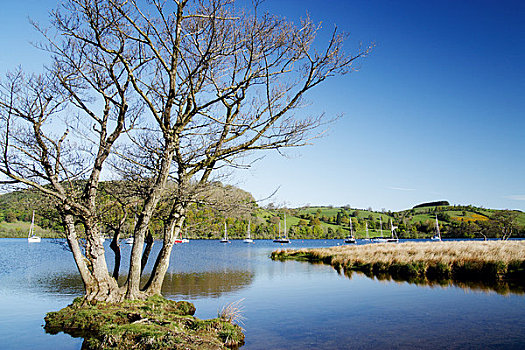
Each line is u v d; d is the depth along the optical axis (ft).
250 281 68.08
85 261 35.32
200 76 33.58
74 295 51.83
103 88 36.50
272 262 118.42
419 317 36.78
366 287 57.82
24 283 65.31
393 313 38.86
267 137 34.37
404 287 56.90
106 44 33.78
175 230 39.24
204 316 37.17
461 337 29.53
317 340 29.04
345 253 111.86
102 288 34.83
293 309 41.52
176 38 31.65
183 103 37.11
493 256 67.15
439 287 55.93
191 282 67.10
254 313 39.47
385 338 29.55
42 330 30.17
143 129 36.06
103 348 23.72
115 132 35.86
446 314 37.91
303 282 65.46
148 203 35.76
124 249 189.06
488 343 27.89
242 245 327.47
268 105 33.06
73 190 34.24
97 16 28.68
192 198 35.68
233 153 36.09
